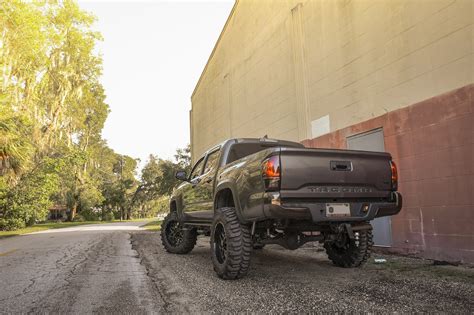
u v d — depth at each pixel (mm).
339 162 4355
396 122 6727
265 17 12688
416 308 3461
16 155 19688
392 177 4684
